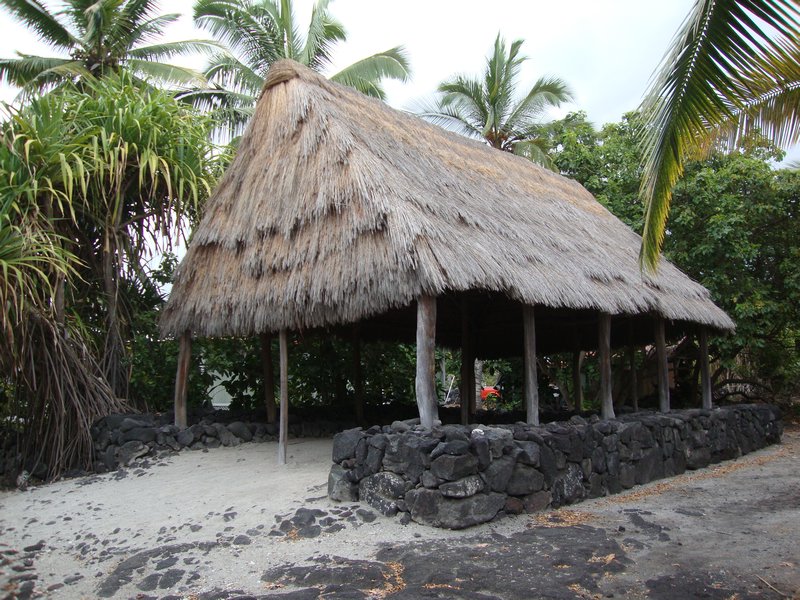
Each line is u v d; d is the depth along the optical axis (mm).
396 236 6230
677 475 8484
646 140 4754
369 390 12852
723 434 9875
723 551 4930
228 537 5234
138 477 7453
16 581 4641
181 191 9031
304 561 4707
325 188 7199
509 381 16703
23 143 8031
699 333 10891
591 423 7289
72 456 8117
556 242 8586
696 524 5777
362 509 5680
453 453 5359
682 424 8836
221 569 4633
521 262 7199
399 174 7270
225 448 8438
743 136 5516
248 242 8102
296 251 7371
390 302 6363
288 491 6352
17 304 6910
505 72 21516
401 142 8477
